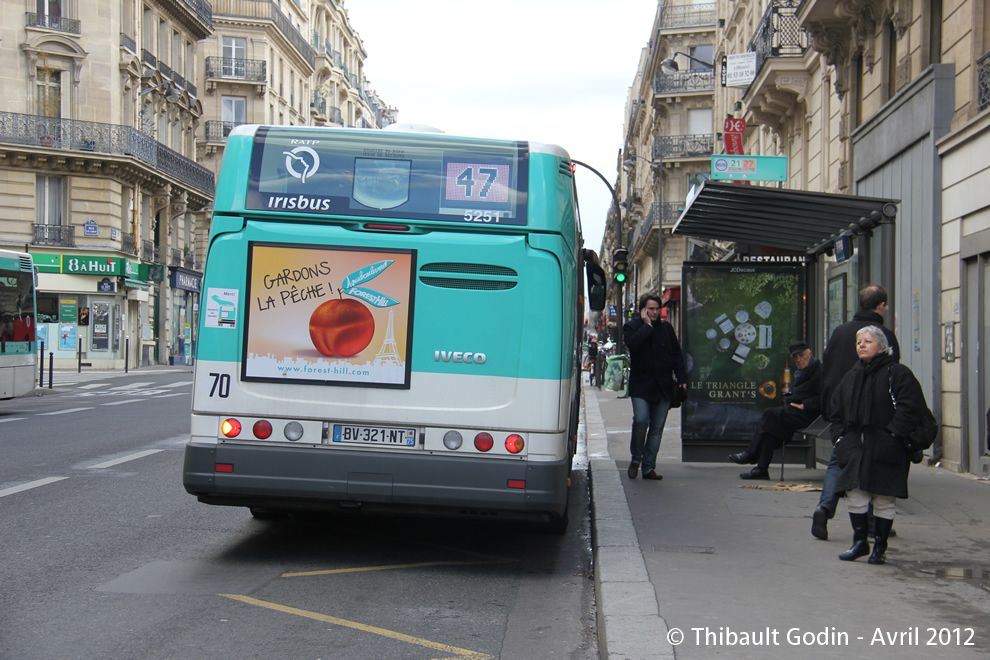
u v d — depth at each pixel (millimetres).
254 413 6930
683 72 56469
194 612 5648
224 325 6984
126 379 34875
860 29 16438
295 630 5344
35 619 5441
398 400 6867
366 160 7027
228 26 60719
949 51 12422
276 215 6996
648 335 10773
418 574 6883
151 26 48000
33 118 41031
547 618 5801
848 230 10164
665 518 8328
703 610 5344
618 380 28312
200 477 6914
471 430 6832
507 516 6887
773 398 11781
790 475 11258
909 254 13320
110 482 10547
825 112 20234
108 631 5234
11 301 19969
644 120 72000
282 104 65875
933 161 12234
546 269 6895
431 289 6910
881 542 6629
